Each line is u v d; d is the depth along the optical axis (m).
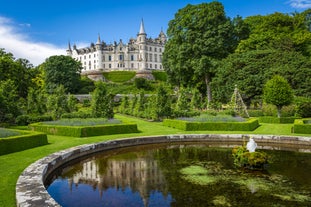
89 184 9.16
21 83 40.00
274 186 8.75
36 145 13.77
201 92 45.53
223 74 35.53
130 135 18.16
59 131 17.97
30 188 6.90
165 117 28.00
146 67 105.69
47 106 31.11
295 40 38.41
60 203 7.66
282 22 42.31
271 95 26.73
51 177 9.99
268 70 33.78
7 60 38.34
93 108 24.08
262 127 22.45
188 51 36.59
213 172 10.40
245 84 33.84
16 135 14.08
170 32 40.47
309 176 9.84
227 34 36.84
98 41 105.75
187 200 7.64
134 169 11.01
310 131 18.30
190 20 37.28
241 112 28.81
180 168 11.06
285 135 17.36
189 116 27.36
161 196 7.97
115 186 8.92
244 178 9.61
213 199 7.68
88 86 71.88
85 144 13.92
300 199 7.66
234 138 18.00
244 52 37.81
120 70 96.75
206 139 18.17
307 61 33.69
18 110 24.55
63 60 69.12
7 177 8.38
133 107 37.44
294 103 29.31
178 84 45.34
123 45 106.44
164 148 15.83
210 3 37.38
